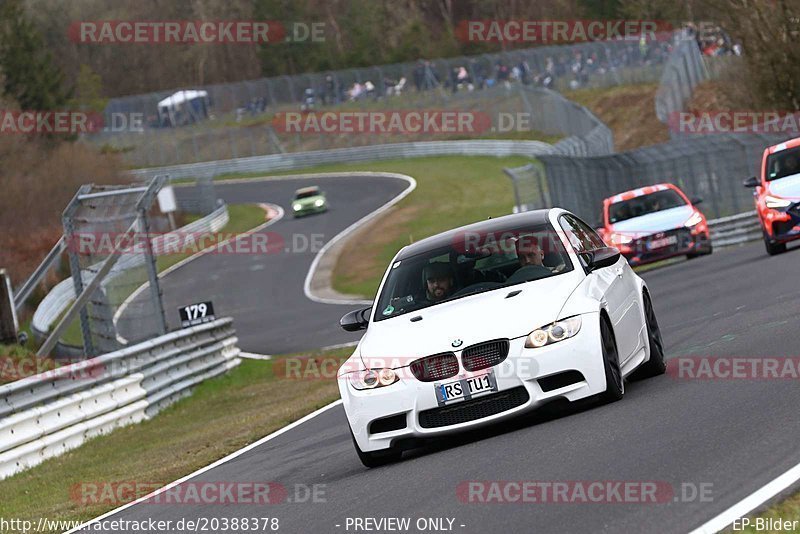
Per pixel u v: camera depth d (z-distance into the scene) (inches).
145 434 2188.7
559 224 1307.8
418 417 1133.1
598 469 906.7
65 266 5585.6
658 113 6363.2
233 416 2282.2
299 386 2640.3
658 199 3555.6
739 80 5880.9
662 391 1222.3
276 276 6378.0
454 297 1238.9
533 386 1122.0
